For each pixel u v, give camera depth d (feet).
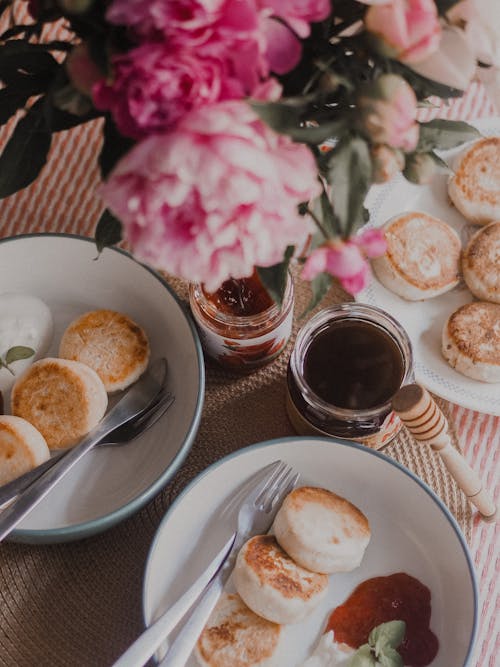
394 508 2.01
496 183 2.29
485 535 2.09
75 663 1.96
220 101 1.16
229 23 1.12
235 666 1.88
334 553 1.91
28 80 1.42
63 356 2.13
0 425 2.02
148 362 2.15
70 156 2.39
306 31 1.16
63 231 2.35
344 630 1.93
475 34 1.27
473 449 2.16
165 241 1.19
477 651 2.02
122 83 1.15
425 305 2.26
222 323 2.01
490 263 2.22
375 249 1.33
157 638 1.79
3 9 1.41
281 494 2.01
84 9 1.19
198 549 1.99
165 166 1.12
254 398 2.21
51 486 1.95
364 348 2.04
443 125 1.40
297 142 1.24
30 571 2.04
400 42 1.20
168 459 2.03
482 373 2.12
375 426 1.98
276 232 1.21
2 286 2.21
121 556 2.05
